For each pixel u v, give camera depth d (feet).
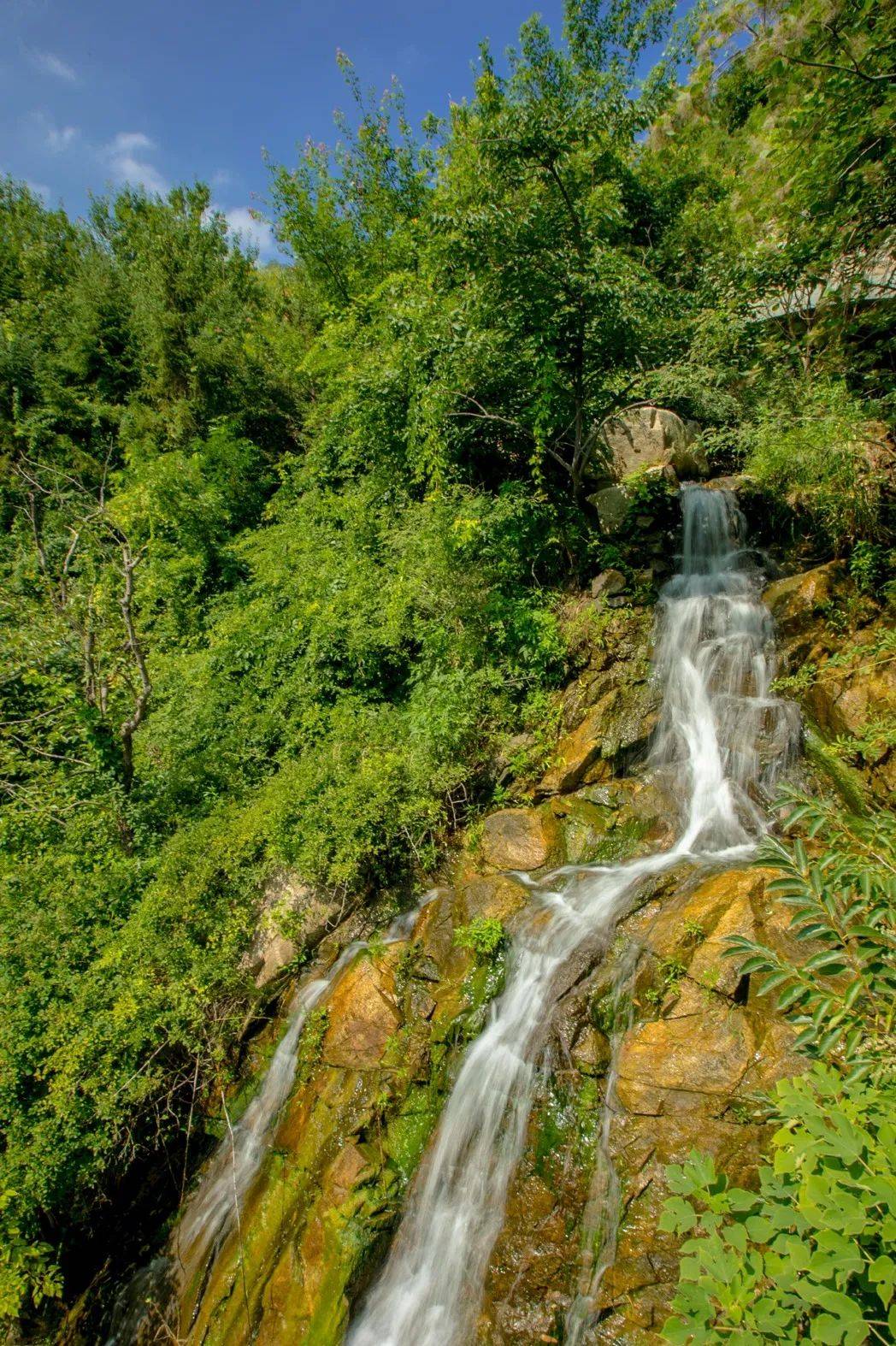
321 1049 16.85
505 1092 14.16
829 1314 4.93
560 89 32.24
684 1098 12.10
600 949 15.06
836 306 25.58
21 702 25.43
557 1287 11.75
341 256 44.73
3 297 57.52
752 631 22.36
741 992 12.92
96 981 18.12
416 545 25.46
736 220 34.58
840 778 18.35
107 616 24.91
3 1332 15.87
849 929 6.68
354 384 30.27
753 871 14.89
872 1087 6.17
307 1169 15.01
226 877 20.57
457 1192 13.67
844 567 22.41
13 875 21.20
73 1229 17.11
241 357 47.98
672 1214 5.74
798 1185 5.61
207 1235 15.69
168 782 23.73
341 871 19.07
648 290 22.93
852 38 17.10
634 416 29.35
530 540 26.07
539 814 19.94
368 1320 12.87
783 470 24.22
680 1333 5.06
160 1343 14.51
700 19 30.94
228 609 34.91
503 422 27.17
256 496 43.78
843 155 18.81
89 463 44.16
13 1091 16.76
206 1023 18.24
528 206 21.49
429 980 16.98
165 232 49.73
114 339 49.73
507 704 22.82
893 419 23.17
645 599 24.45
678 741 21.13
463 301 23.89
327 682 26.66
